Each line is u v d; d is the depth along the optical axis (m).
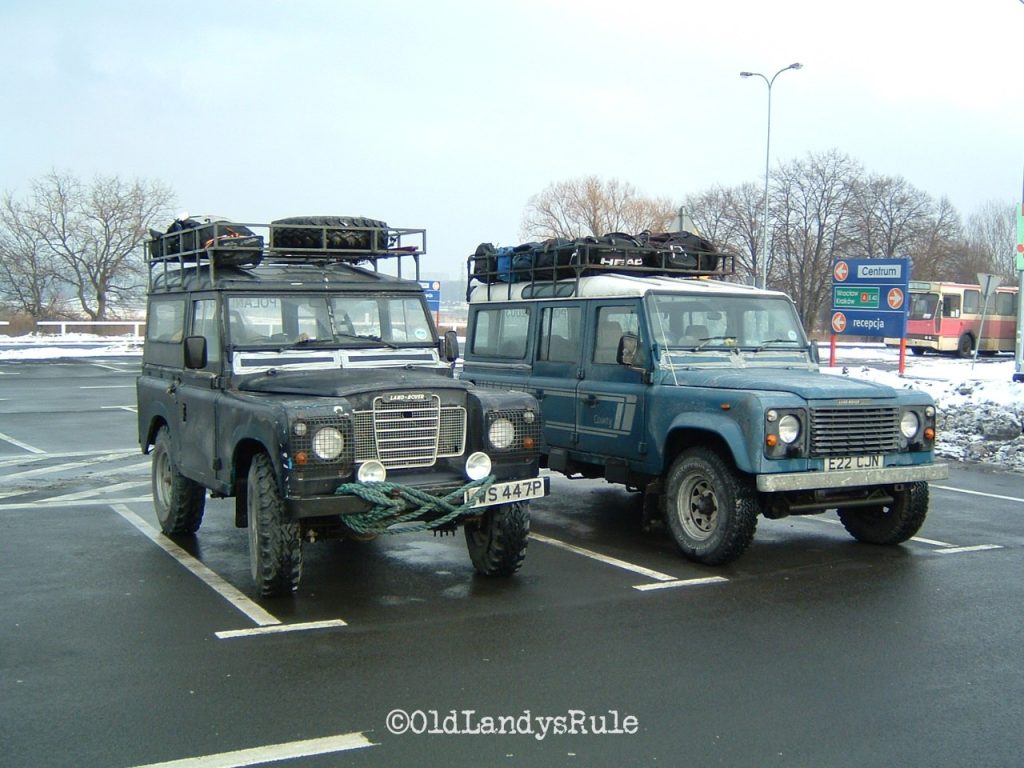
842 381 8.23
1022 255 21.25
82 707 5.05
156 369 9.36
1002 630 6.35
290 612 6.75
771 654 5.88
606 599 7.06
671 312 9.02
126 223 60.28
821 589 7.33
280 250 8.33
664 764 4.41
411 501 6.70
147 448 9.66
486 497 6.95
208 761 4.42
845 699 5.17
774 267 63.41
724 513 7.78
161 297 9.35
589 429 9.48
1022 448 14.21
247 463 7.49
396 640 6.14
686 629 6.36
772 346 9.33
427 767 4.38
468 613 6.72
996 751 4.54
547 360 10.23
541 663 5.72
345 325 8.20
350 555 8.46
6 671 5.58
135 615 6.68
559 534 9.32
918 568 7.97
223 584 7.46
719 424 7.82
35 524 9.73
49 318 59.94
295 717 4.93
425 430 7.14
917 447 8.20
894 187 62.53
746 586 7.41
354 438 6.70
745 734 4.73
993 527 9.60
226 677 5.49
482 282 11.62
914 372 27.55
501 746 4.60
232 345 7.76
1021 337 21.20
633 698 5.18
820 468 7.75
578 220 60.00
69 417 19.45
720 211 63.56
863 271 22.45
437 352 8.49
